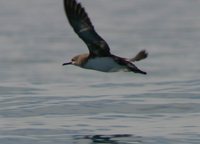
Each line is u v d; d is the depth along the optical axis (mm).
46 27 40375
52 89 20703
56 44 32906
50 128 15344
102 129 15203
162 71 24656
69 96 19234
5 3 53875
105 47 12984
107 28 39312
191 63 26547
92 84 21750
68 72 24859
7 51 30484
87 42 12852
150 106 17469
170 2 54469
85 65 13492
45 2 56062
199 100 18094
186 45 31750
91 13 47562
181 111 16906
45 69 25641
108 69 13352
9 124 15797
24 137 14594
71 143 14070
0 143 14164
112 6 51906
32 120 16172
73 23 12336
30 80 22719
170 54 29125
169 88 20359
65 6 12297
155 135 14617
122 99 18516
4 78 23203
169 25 40094
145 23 41500
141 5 52406
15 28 39469
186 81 21859
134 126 15438
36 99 18797
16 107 17703
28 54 29516
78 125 15594
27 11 49031
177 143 13961
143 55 13227
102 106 17625
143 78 23000
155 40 33750
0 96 19422
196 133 14742
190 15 45438
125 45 32281
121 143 14031
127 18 44406
